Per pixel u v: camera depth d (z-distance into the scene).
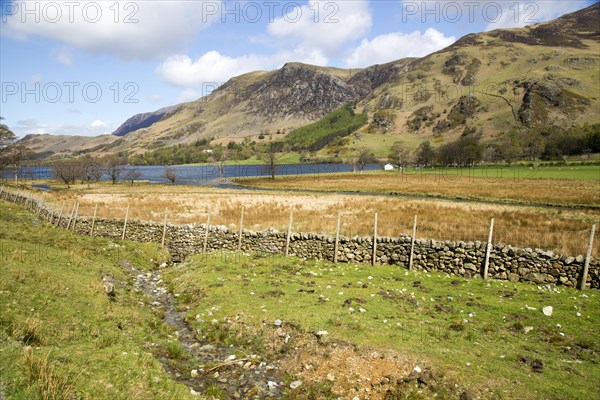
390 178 106.94
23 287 12.37
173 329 13.41
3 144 94.81
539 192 59.00
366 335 11.52
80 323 11.29
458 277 18.56
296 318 12.97
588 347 11.12
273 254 23.48
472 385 9.17
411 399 8.96
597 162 129.25
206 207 44.78
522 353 10.71
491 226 18.22
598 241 23.59
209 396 9.34
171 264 24.67
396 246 20.61
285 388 10.02
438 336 11.61
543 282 17.11
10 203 47.81
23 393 6.57
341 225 30.70
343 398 9.34
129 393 7.94
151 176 166.62
